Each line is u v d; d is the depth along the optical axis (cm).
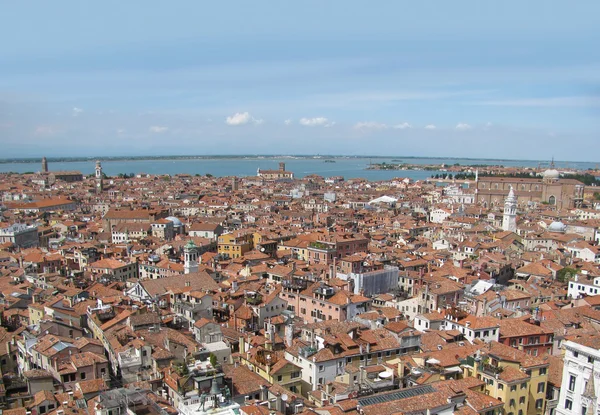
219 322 15775
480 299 16188
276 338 13038
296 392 11394
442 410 8719
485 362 10438
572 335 13062
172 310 16288
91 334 13962
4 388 9981
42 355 11106
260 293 17150
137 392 9025
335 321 14000
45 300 15862
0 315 15212
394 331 12581
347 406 8556
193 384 9338
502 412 9450
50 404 9362
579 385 10356
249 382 10012
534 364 10350
